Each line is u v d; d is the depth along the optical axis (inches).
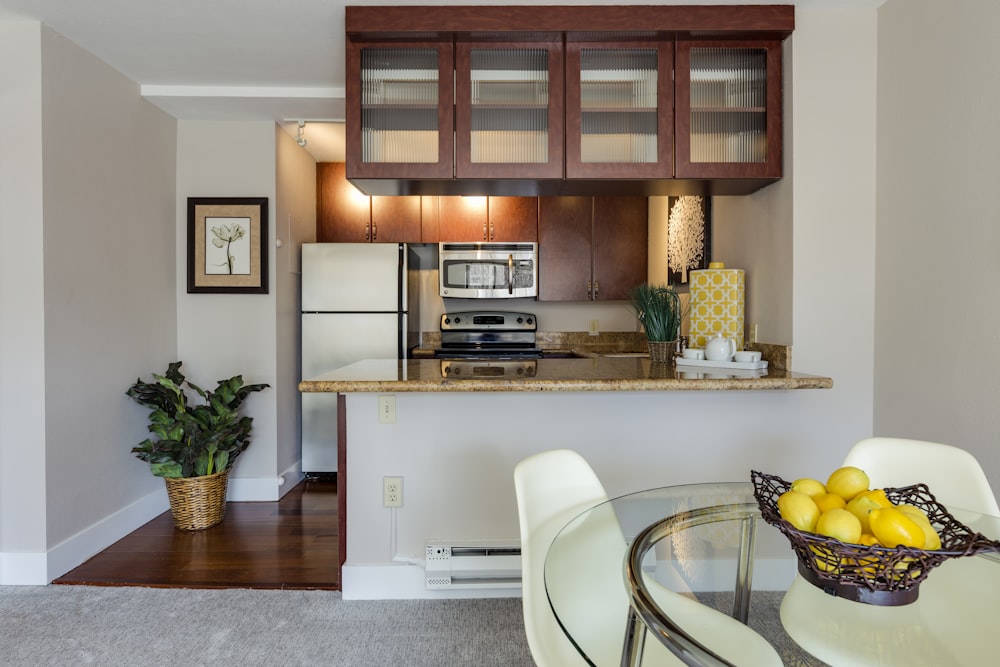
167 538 113.7
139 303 120.0
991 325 69.0
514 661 73.3
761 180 94.5
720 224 116.4
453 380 78.0
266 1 87.7
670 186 99.7
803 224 90.4
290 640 77.7
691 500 59.7
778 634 37.4
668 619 36.7
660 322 101.4
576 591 43.1
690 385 77.8
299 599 88.9
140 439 120.6
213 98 121.0
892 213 86.3
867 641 35.8
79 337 101.8
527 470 52.4
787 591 42.3
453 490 89.4
